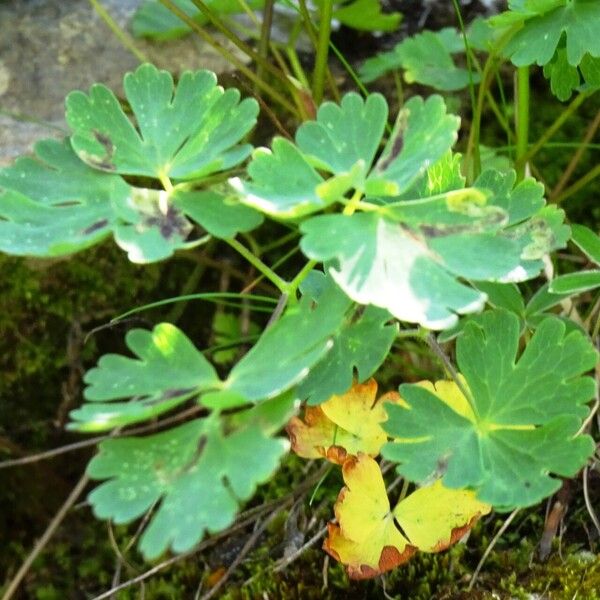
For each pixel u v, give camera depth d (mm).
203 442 188
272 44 356
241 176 277
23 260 334
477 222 204
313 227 200
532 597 257
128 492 185
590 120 387
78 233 211
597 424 291
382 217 206
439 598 263
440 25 404
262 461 179
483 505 238
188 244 208
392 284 195
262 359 199
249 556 303
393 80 385
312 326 202
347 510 238
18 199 217
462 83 353
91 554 353
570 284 251
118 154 232
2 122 337
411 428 219
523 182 239
